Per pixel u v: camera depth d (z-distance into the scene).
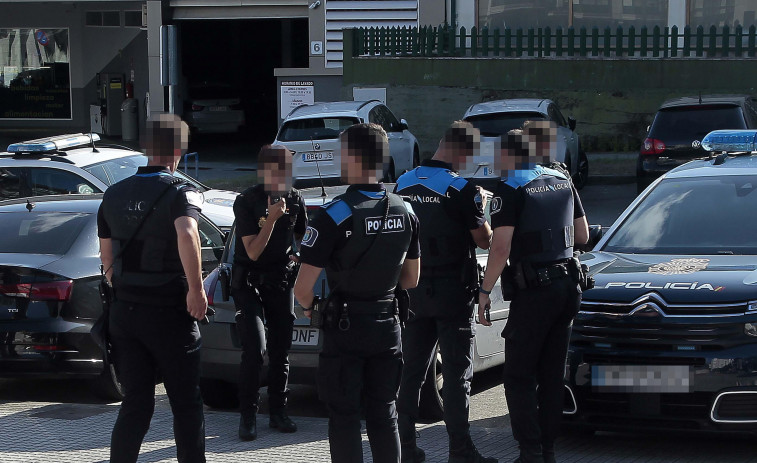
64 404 7.48
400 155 18.09
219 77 30.61
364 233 4.73
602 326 5.99
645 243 7.10
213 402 7.55
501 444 6.38
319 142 16.86
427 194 5.57
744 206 7.14
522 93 21.36
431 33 21.75
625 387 5.88
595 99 21.08
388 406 4.91
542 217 5.36
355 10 23.47
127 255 4.94
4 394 8.39
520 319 5.41
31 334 7.52
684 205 7.30
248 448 6.23
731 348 5.73
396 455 4.91
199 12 24.33
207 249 8.86
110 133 28.67
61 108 29.28
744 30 22.64
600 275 6.38
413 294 5.61
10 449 6.20
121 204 4.95
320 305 4.84
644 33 21.02
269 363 6.62
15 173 11.09
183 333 4.99
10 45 29.11
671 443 6.38
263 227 6.11
